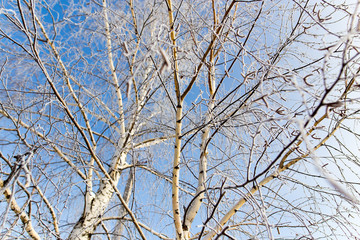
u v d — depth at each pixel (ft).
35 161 7.71
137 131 13.61
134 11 12.91
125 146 12.32
